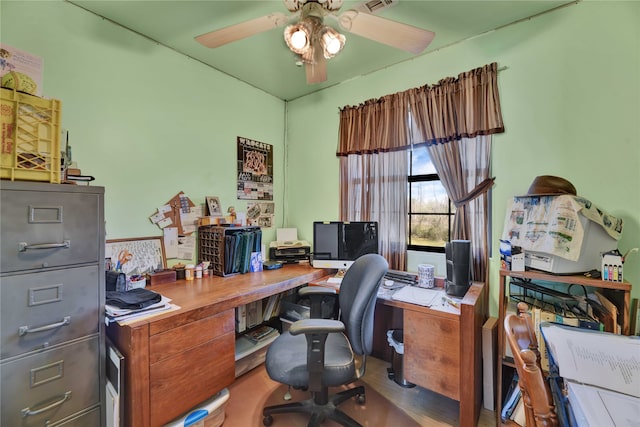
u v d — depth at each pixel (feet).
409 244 7.77
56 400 3.72
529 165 5.83
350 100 8.54
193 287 5.98
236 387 6.31
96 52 5.65
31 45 4.88
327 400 5.19
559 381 2.92
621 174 5.00
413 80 7.34
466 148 6.49
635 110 4.90
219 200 7.97
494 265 6.24
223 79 8.07
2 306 3.31
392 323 7.54
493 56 6.23
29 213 3.49
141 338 4.08
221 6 5.44
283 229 9.34
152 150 6.55
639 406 2.40
